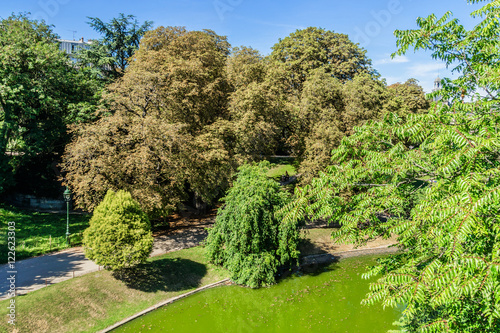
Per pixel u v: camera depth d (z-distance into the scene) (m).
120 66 39.38
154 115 24.84
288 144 36.69
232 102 27.14
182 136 22.75
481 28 7.20
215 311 17.55
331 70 39.94
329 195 7.81
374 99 29.17
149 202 21.25
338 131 25.47
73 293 16.61
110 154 21.36
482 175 5.68
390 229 7.48
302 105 28.45
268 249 20.89
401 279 6.23
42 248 21.59
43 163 32.38
